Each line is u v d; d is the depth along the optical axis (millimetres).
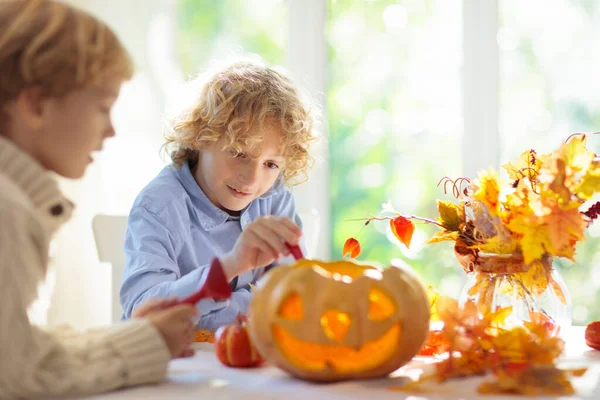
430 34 2389
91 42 887
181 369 937
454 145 2379
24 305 765
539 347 877
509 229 1021
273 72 1638
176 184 1560
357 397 776
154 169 2363
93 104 900
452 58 2373
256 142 1486
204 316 1462
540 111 2320
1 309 749
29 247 784
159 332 868
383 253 2426
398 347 861
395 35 2416
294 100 1594
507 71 2340
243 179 1505
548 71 2314
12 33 858
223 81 1547
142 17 2371
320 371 845
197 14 2463
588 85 2289
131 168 2354
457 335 883
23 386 752
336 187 2459
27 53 849
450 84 2377
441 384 837
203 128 1528
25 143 887
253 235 1093
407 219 1163
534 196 1013
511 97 2340
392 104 2426
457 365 869
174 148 1662
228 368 945
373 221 2434
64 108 883
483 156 2328
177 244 1503
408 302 864
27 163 857
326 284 851
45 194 866
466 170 2346
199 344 1133
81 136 899
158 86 2381
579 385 841
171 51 2428
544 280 1035
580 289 2299
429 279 2383
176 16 2447
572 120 2301
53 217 903
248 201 1548
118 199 2348
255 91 1522
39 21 871
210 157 1533
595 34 2277
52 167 918
